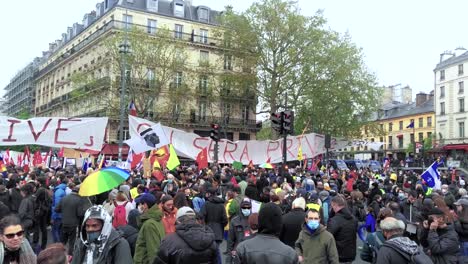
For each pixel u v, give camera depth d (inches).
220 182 506.3
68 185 391.9
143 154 620.4
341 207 238.1
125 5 1900.8
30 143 500.1
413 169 1181.1
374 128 1716.3
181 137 793.6
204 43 2014.0
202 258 156.3
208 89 1780.3
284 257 144.7
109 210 295.6
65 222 321.7
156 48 1560.0
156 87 1617.9
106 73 1750.7
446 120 2493.8
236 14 1695.4
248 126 2108.8
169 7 2050.9
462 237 240.8
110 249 149.3
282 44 1676.9
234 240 272.1
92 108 1907.0
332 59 1606.8
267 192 346.0
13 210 360.8
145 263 191.6
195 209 372.2
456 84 2429.9
